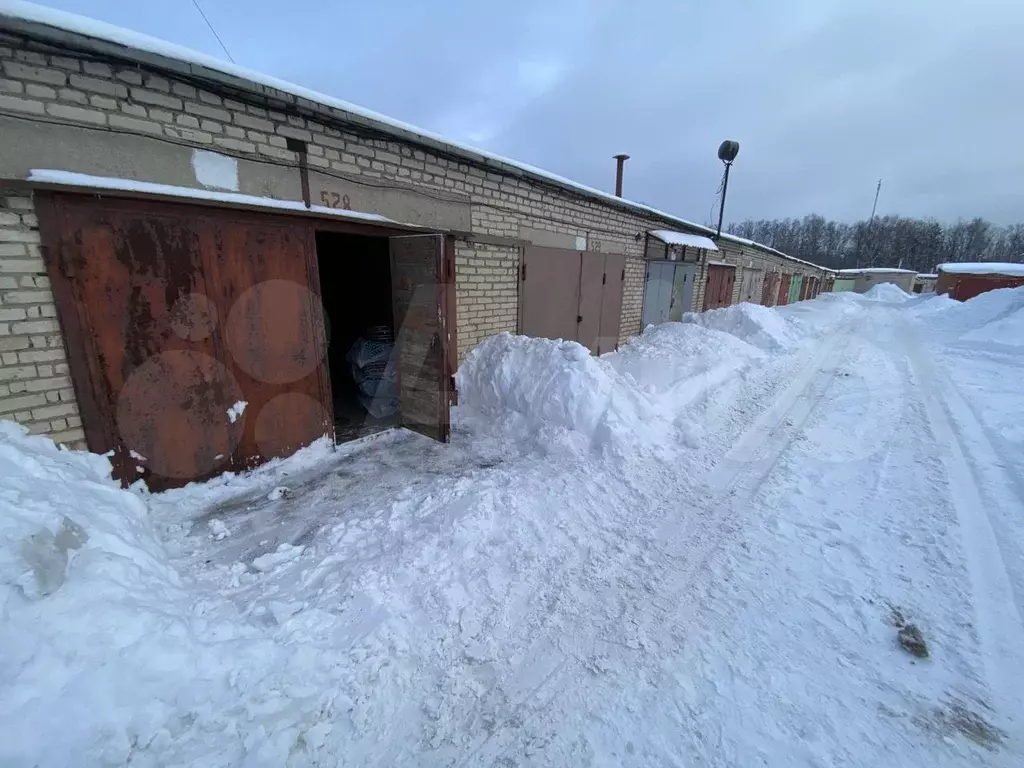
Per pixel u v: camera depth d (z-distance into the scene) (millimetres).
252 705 1733
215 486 3414
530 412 4680
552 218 6594
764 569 2676
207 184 3096
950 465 4062
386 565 2539
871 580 2576
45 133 2441
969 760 1630
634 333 9766
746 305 10594
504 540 2850
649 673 1989
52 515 1986
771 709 1820
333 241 6793
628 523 3133
